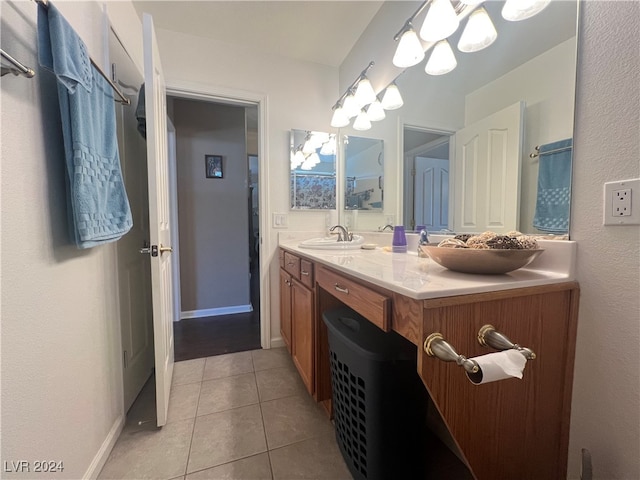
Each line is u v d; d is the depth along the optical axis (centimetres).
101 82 104
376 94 184
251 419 136
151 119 125
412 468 95
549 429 79
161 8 169
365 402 92
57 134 89
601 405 74
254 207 522
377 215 193
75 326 95
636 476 68
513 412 74
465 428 69
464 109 121
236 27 187
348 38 201
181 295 285
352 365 97
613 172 70
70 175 86
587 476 71
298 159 225
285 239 223
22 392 72
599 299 74
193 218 287
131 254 154
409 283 70
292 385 167
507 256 73
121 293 139
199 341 231
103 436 112
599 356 74
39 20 75
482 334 68
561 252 80
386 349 90
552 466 80
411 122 156
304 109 226
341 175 238
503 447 74
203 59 196
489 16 107
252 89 209
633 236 66
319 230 234
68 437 90
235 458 114
